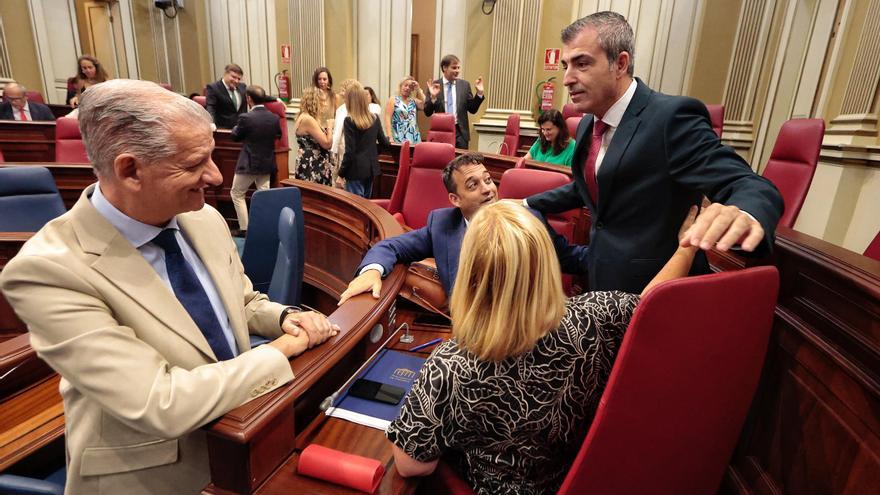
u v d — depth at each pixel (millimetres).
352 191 3973
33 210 2633
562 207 1621
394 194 3256
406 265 1616
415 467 826
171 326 885
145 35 8094
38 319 758
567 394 770
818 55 3791
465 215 1814
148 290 873
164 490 931
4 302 2131
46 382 1514
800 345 1020
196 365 908
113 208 857
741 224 763
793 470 1026
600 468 734
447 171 1786
